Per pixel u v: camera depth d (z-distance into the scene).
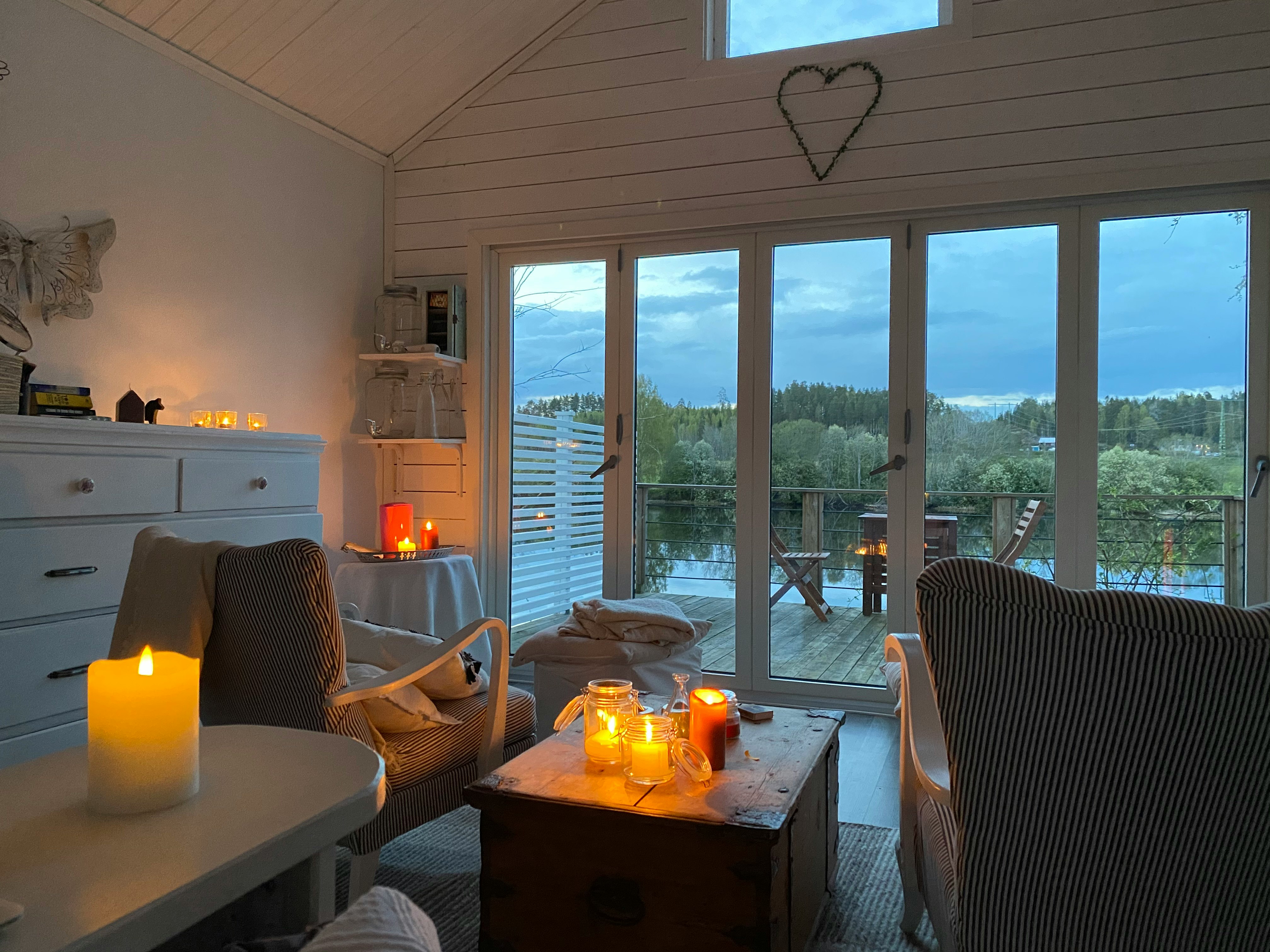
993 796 1.15
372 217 4.43
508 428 4.38
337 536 4.21
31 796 1.06
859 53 3.74
